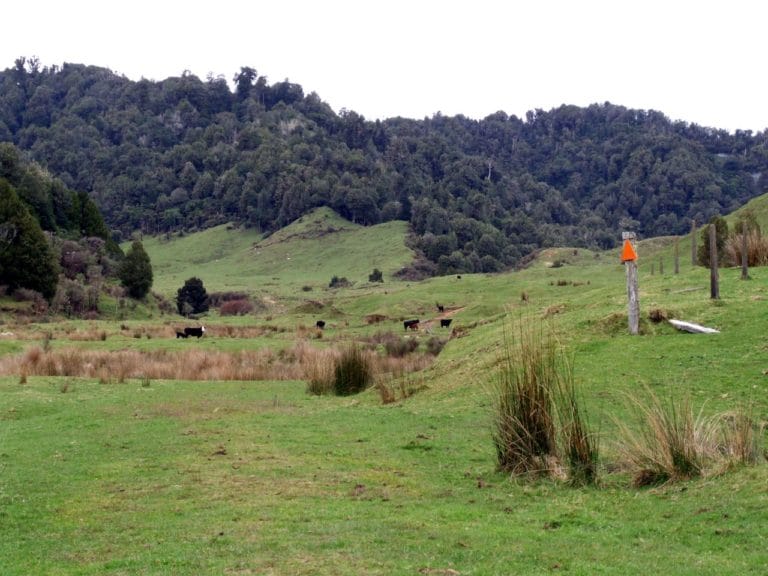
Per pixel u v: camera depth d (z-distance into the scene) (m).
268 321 67.50
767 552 7.03
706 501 8.64
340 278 132.62
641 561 7.01
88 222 102.44
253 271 159.00
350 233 175.50
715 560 6.91
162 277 153.38
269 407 19.72
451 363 21.48
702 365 15.35
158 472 11.75
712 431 10.34
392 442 13.53
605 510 8.89
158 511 9.52
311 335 48.94
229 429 15.59
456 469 11.42
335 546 7.73
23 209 70.12
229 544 7.93
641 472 9.81
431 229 165.62
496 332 23.69
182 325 60.25
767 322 17.06
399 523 8.50
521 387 10.94
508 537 7.89
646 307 20.28
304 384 25.89
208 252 181.62
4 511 9.69
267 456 12.69
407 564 7.08
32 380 25.53
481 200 183.25
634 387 14.77
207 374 28.48
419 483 10.64
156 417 17.92
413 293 73.94
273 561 7.30
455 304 65.75
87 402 20.89
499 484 10.40
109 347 40.41
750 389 13.59
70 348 36.62
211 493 10.33
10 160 101.81
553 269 87.62
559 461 10.47
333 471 11.47
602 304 23.34
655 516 8.46
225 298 114.00
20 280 68.38
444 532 8.12
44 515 9.54
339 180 193.12
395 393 19.72
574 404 10.68
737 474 9.20
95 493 10.57
